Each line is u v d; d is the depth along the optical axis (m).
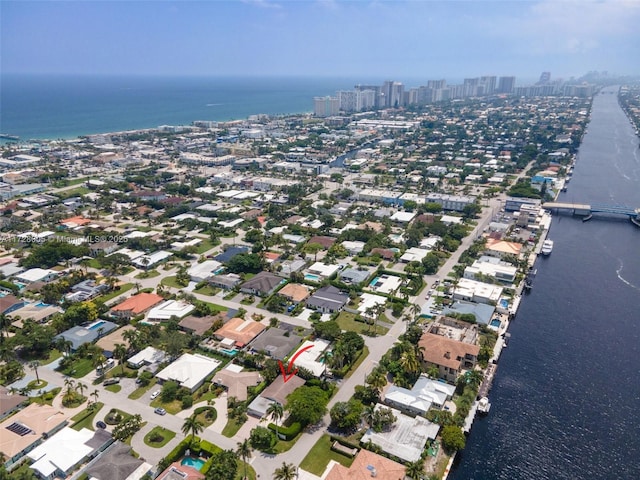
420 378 164.12
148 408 151.75
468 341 180.38
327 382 161.25
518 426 151.50
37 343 179.00
